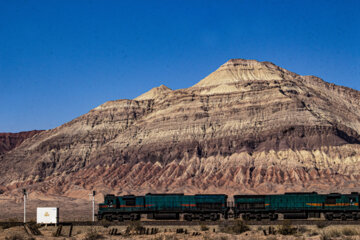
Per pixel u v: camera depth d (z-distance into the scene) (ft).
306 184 530.27
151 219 261.03
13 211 467.11
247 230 202.59
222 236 184.14
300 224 214.07
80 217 334.85
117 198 261.85
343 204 243.60
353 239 171.53
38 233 206.39
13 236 191.83
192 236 188.96
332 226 205.57
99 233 202.69
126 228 213.66
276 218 249.75
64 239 187.21
